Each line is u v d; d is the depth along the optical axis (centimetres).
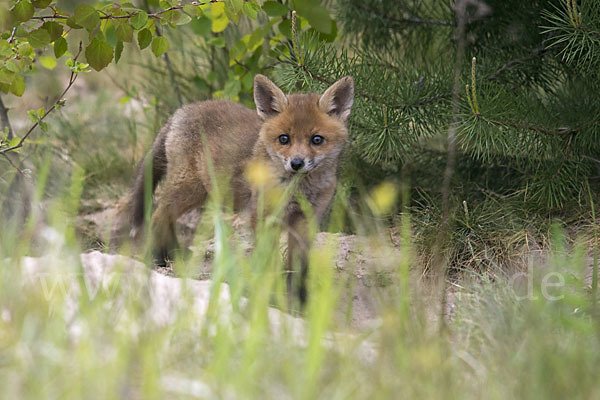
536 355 528
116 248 1059
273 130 928
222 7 1053
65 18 853
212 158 988
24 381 467
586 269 854
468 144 999
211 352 546
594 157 1055
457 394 486
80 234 1062
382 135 994
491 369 534
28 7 809
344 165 1142
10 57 849
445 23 1187
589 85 1027
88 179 1288
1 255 709
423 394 479
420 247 952
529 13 1095
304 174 931
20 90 970
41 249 765
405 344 556
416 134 1047
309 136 920
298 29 1070
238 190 984
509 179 1126
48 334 530
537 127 973
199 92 1395
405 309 616
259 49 1218
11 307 571
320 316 565
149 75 1567
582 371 507
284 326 579
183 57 1445
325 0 1279
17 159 1118
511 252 940
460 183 1106
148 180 809
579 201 990
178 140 1041
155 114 1429
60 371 480
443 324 627
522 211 1012
